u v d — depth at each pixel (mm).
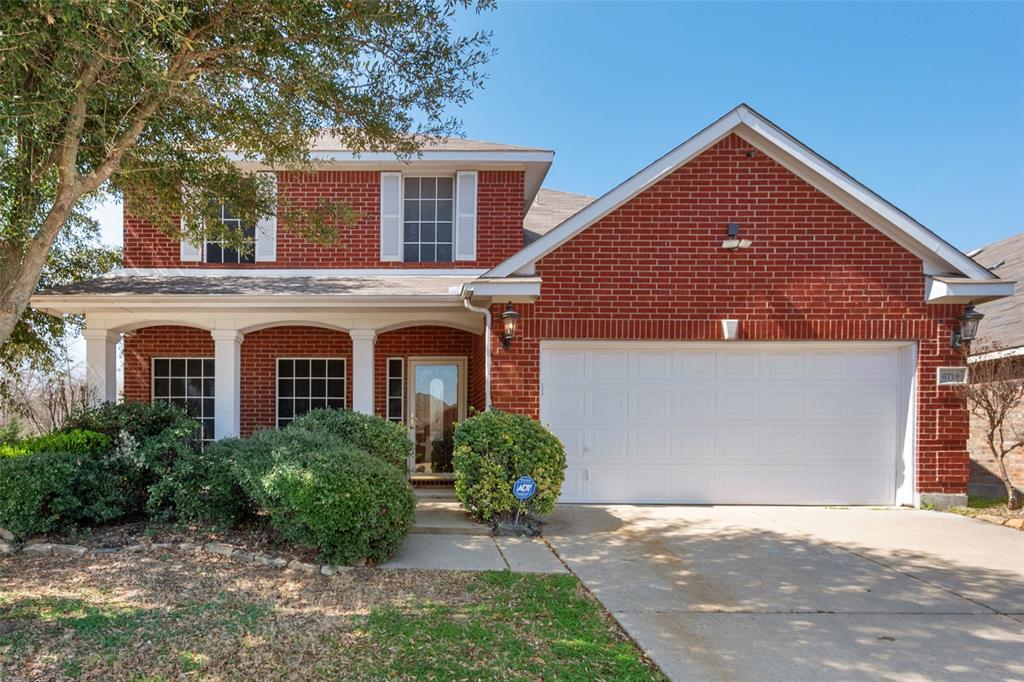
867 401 8977
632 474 8867
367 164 10977
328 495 5500
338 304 9055
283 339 11406
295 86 6910
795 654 4066
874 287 8688
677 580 5559
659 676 3709
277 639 4098
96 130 6160
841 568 5973
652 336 8641
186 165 8164
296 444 6391
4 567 5566
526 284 8211
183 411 8750
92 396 9242
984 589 5418
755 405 8930
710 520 7918
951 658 4059
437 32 6992
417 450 11359
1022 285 11602
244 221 9273
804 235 8711
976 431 10695
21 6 4445
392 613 4582
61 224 5652
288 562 5766
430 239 11414
